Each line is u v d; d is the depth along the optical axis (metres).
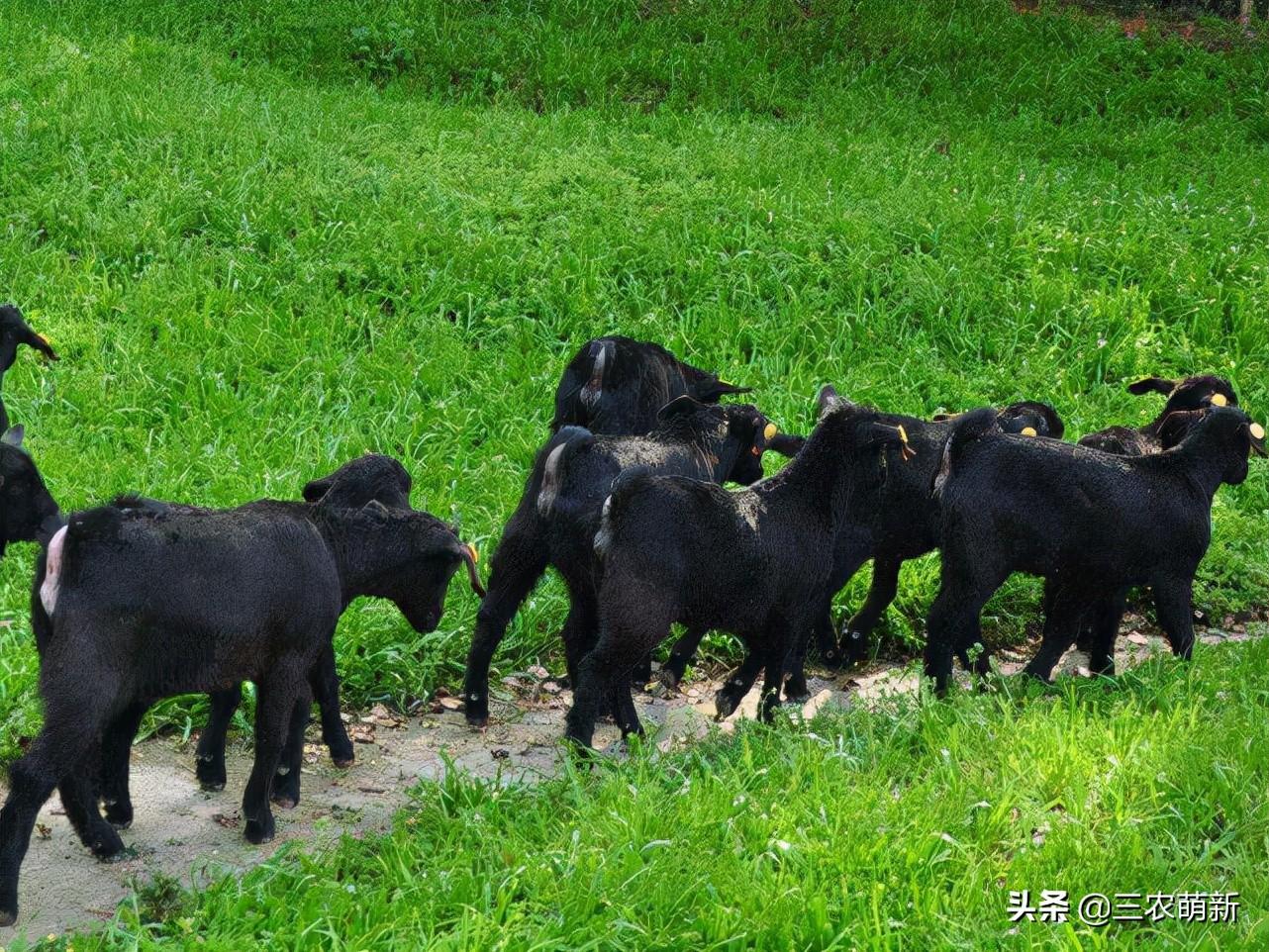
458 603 8.59
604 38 13.94
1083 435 9.30
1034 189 11.28
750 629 8.13
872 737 7.95
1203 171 12.53
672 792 7.84
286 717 7.71
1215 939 7.32
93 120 10.69
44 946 7.33
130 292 9.81
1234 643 8.61
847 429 8.16
